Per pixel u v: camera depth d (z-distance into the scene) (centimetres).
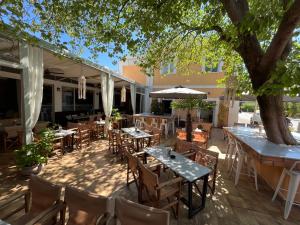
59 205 182
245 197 335
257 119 1011
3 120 623
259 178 415
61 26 337
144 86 1272
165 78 1302
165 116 933
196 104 511
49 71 765
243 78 524
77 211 183
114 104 1431
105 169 426
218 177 418
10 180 357
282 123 375
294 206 311
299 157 291
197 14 488
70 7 292
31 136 401
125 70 1444
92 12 305
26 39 318
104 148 596
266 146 353
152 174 240
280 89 288
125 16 336
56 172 404
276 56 312
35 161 380
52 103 918
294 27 265
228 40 367
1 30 284
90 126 695
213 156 338
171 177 354
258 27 251
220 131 1023
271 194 347
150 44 486
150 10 309
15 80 729
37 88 400
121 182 366
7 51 371
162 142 736
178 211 264
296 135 496
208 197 331
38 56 395
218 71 1139
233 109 1123
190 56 633
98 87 1313
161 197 250
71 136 588
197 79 1200
